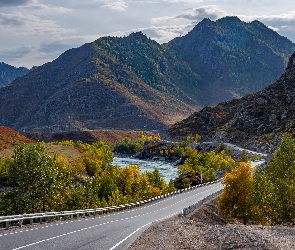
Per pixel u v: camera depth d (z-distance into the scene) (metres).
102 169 113.44
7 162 76.00
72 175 85.00
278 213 39.44
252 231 25.92
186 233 26.80
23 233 26.05
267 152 156.75
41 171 48.19
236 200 47.19
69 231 28.19
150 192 81.94
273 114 195.25
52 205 51.44
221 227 28.64
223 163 125.69
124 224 34.78
